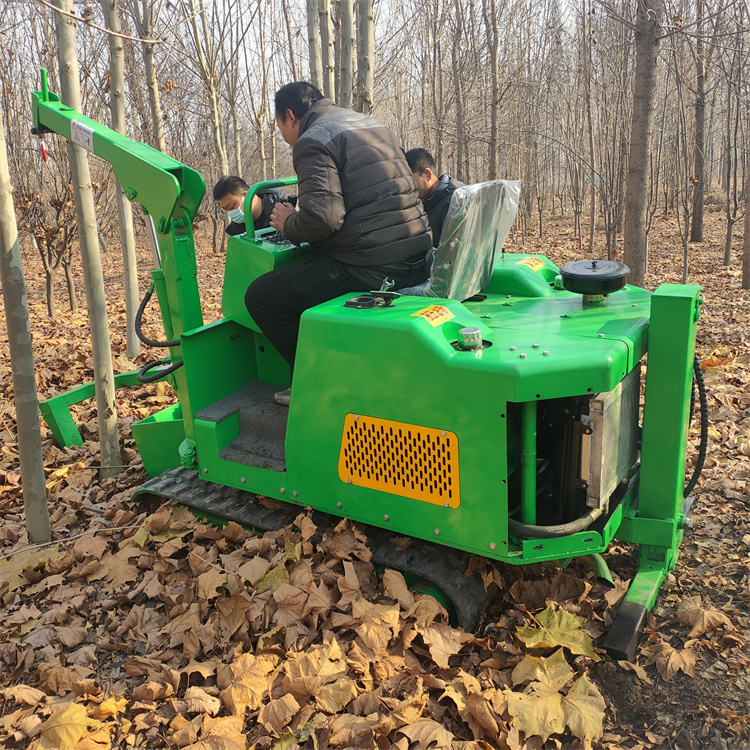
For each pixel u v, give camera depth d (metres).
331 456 2.86
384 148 3.05
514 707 2.39
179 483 3.62
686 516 3.36
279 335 3.20
